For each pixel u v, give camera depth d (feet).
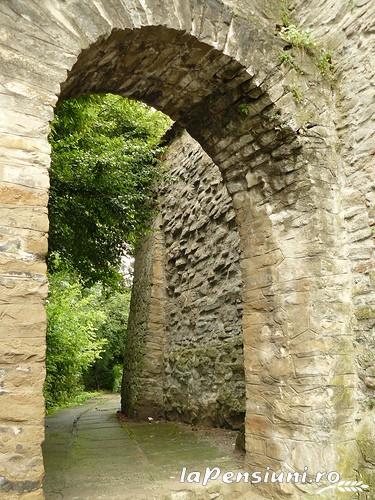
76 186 15.85
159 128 23.22
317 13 12.09
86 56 9.41
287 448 10.44
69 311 30.12
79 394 41.47
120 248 19.40
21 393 7.18
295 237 11.07
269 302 11.43
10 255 7.43
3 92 7.82
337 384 10.17
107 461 12.93
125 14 9.23
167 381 22.12
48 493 9.87
